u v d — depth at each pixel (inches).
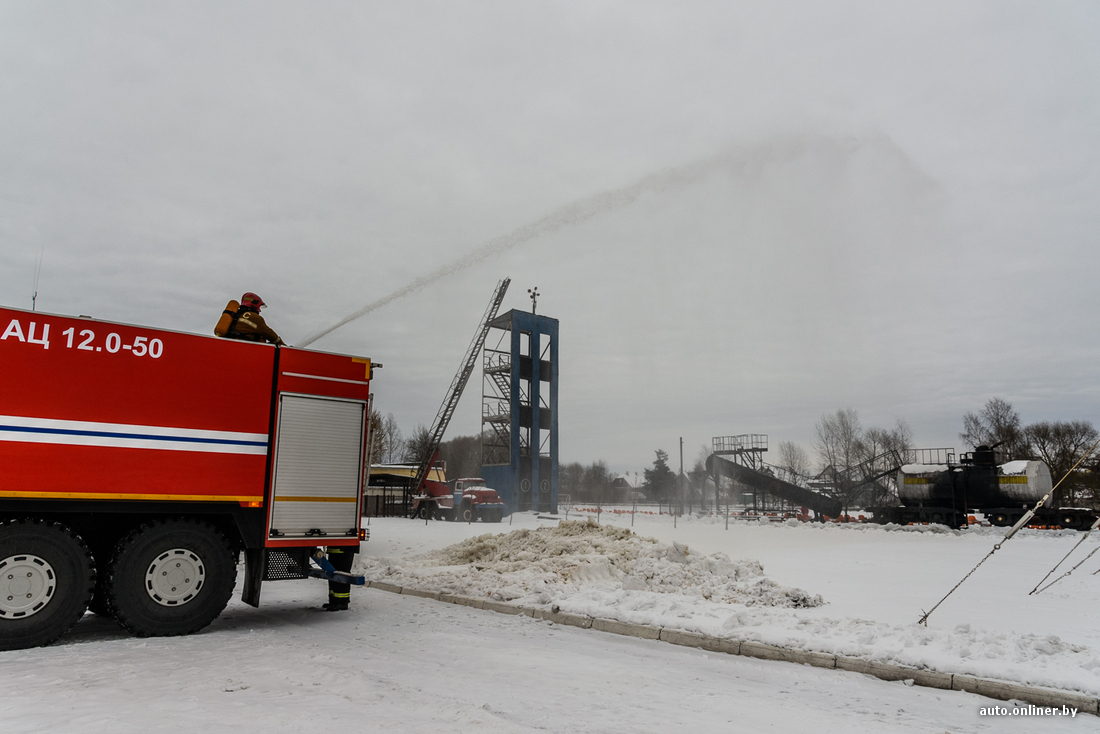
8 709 212.2
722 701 244.8
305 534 397.4
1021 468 1407.5
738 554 809.5
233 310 415.5
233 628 374.0
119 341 346.9
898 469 1578.5
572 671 284.7
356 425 425.4
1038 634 332.2
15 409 315.0
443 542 928.3
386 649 320.5
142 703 221.0
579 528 666.2
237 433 377.4
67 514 338.6
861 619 369.4
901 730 215.6
